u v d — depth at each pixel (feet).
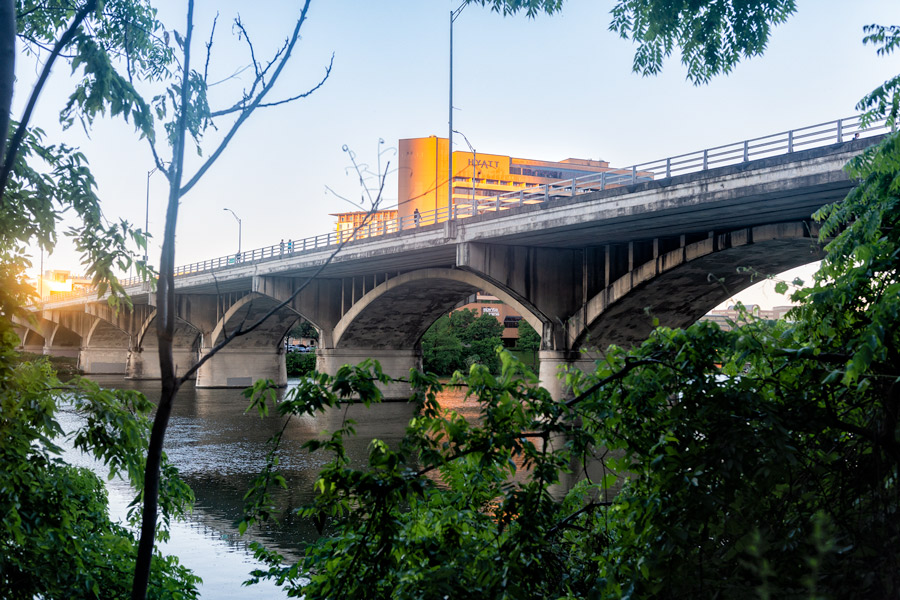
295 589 17.63
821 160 72.84
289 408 13.79
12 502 17.51
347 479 13.55
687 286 119.65
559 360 125.18
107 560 21.49
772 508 12.16
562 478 44.24
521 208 109.70
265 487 14.25
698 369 12.64
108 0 16.55
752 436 11.69
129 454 19.33
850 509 11.91
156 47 16.79
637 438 13.35
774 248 101.35
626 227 103.30
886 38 16.42
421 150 304.30
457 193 331.36
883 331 10.78
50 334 425.28
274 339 254.68
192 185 12.86
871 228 13.29
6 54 11.48
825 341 13.26
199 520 59.67
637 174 94.73
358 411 159.12
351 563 14.06
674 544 11.79
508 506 13.91
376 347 192.54
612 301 118.52
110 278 18.61
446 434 14.06
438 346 305.12
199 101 13.25
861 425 13.08
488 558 13.78
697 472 11.82
